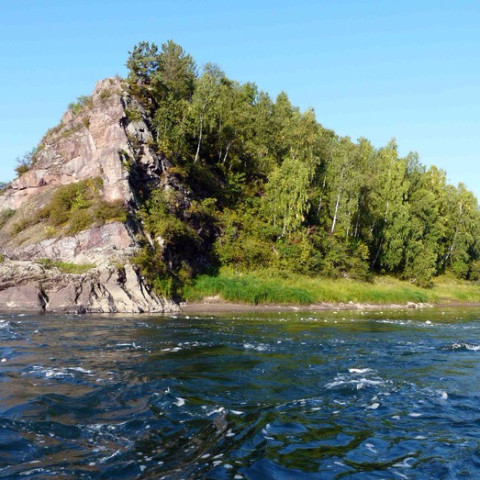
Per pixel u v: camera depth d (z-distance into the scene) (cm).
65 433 887
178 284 4031
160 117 4816
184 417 1001
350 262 5788
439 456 847
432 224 7650
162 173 4638
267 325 2777
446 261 8169
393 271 6944
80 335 2070
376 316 3816
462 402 1201
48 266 3541
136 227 3978
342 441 911
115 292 3375
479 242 8650
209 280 4259
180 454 810
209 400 1136
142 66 5244
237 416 1025
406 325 3094
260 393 1229
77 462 765
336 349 1966
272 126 7131
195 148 5959
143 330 2311
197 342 1994
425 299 5706
